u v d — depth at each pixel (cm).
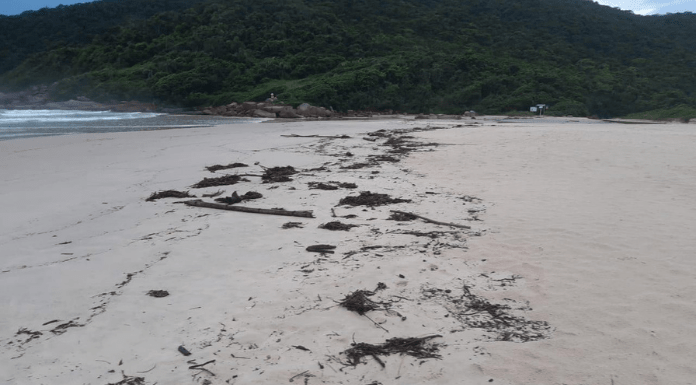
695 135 1888
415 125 2841
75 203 805
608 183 941
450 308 411
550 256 530
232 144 1675
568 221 666
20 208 772
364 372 319
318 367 324
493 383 303
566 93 6675
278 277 480
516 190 883
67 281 473
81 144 1691
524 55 8356
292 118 4306
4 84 7706
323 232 632
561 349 342
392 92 6481
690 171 1060
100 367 328
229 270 500
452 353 340
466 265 509
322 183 947
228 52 7306
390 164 1207
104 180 1012
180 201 811
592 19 10938
